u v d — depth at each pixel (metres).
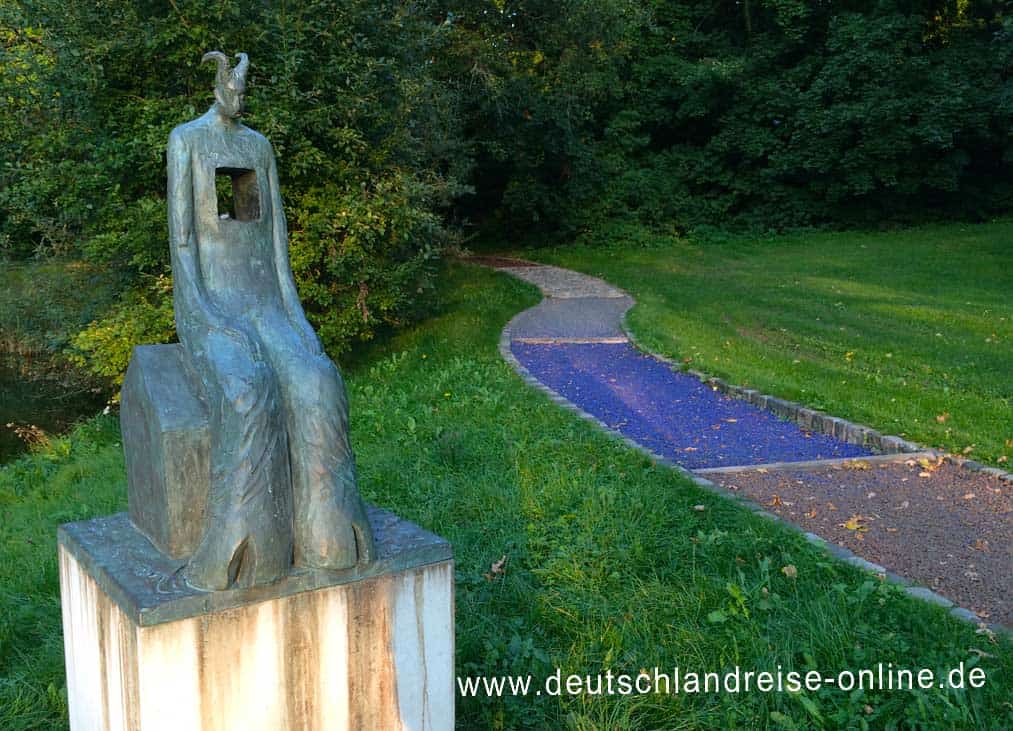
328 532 2.55
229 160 2.88
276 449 2.51
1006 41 23.72
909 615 3.86
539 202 24.83
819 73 25.94
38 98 9.63
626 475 6.07
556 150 22.92
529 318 14.35
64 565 3.01
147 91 9.90
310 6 9.80
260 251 2.92
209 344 2.65
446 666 2.86
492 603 4.15
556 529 5.09
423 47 11.72
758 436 7.82
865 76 25.11
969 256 20.20
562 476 5.96
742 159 27.23
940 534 5.23
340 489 2.59
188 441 2.67
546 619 4.00
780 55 27.59
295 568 2.55
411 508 5.52
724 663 3.56
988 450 6.78
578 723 3.21
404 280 11.34
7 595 4.47
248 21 9.62
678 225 26.81
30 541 5.48
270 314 2.84
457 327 13.05
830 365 10.17
